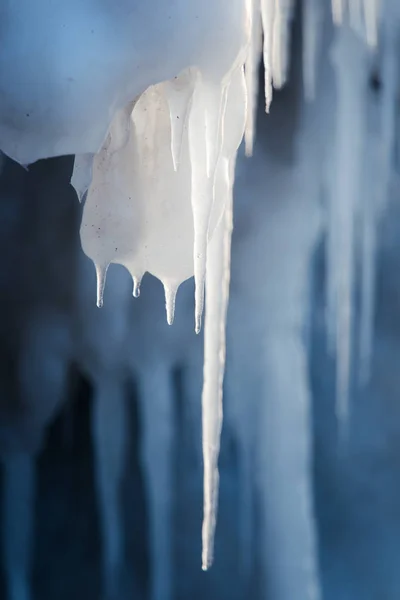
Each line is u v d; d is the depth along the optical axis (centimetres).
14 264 1023
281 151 975
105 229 245
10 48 206
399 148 1005
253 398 1085
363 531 1177
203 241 238
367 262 1020
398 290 1209
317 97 924
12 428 1088
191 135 234
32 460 1108
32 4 207
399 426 1207
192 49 220
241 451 1102
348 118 918
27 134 210
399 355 1218
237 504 1124
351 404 1212
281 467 1080
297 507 1086
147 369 1075
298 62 907
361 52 881
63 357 1065
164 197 246
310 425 1107
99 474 1112
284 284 1052
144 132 243
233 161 258
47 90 207
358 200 962
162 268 252
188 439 1124
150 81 217
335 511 1179
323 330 1186
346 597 1140
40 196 1003
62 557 1120
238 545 1119
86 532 1134
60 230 1016
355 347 1204
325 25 859
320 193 982
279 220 1017
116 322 1041
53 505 1130
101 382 1080
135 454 1133
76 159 227
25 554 1105
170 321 257
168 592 1093
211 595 1105
